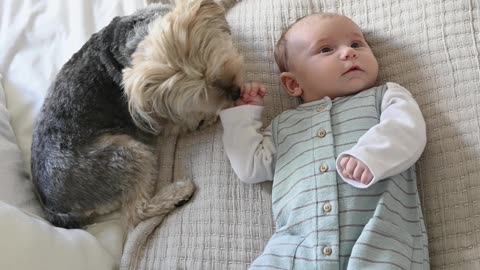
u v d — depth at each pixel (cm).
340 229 110
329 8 148
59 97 146
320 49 130
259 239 126
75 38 177
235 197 132
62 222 141
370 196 111
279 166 125
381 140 110
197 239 130
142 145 146
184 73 131
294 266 109
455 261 109
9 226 119
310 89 133
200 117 144
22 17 185
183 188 140
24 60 175
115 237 140
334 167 115
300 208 115
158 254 131
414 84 128
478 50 121
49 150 141
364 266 102
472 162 113
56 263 120
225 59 136
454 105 119
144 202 141
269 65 149
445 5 128
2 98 166
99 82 145
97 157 140
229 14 163
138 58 135
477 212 110
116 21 153
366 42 137
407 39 132
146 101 134
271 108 145
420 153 112
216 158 140
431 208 116
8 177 144
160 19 139
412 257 106
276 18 152
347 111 123
